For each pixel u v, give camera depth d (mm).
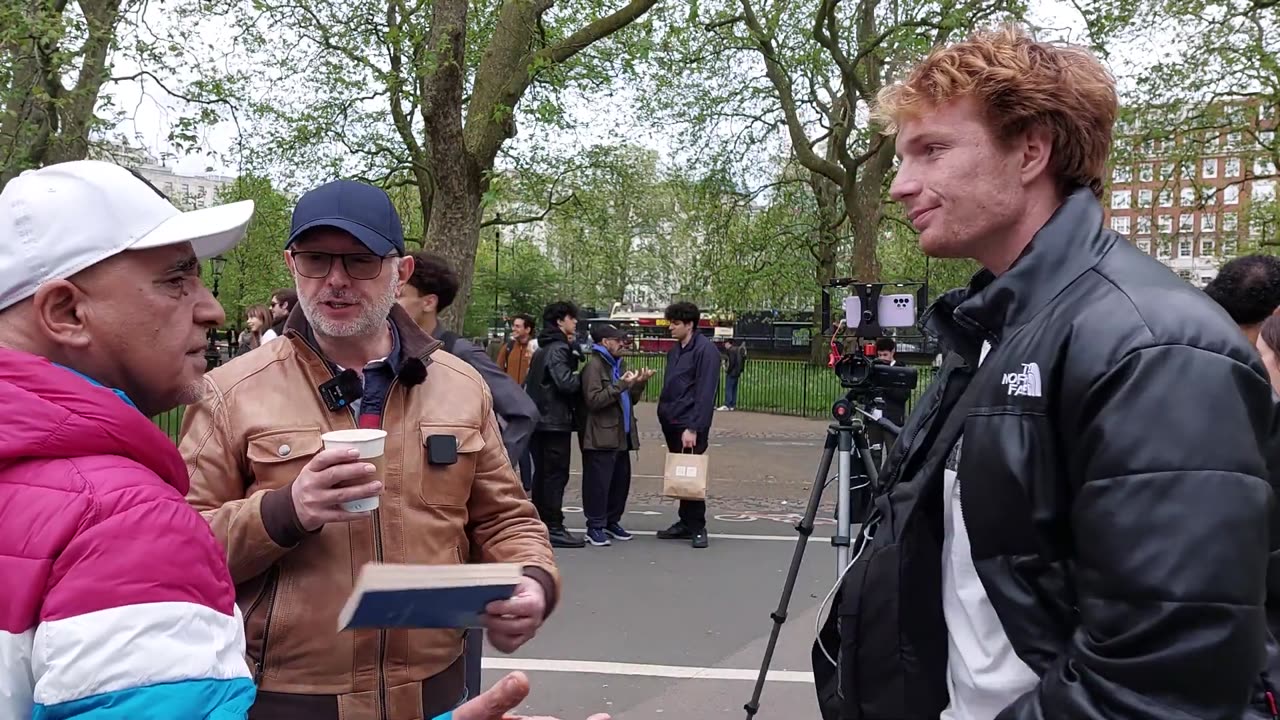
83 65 8656
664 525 7488
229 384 1820
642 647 4375
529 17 9180
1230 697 1003
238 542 1579
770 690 3857
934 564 1459
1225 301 2699
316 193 1862
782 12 15016
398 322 1937
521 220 17203
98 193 1142
